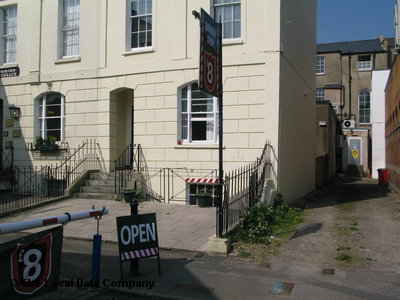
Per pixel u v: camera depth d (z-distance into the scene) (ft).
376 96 82.02
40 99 46.34
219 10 38.17
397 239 25.22
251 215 27.27
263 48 35.65
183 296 16.16
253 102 35.78
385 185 64.18
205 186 37.91
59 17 45.27
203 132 38.81
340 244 24.02
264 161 33.73
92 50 43.11
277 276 18.54
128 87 41.22
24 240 14.70
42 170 43.96
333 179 81.30
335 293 16.47
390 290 16.78
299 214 33.83
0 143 49.06
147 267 19.92
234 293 16.53
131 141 44.29
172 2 39.52
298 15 43.39
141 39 41.63
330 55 118.42
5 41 49.19
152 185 39.65
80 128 43.42
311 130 52.90
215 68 22.88
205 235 25.59
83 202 36.94
